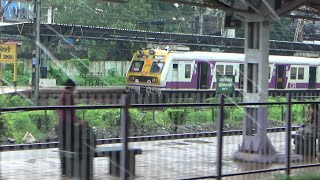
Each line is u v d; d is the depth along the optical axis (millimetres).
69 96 9430
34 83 28266
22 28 30125
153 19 45875
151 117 20094
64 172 7816
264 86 11352
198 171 8484
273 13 11055
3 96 24375
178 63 32938
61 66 39812
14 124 15773
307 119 10695
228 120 16734
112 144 11031
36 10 29078
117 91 34531
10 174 8031
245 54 11555
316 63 39625
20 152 9680
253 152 9633
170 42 36469
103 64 43406
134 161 7914
